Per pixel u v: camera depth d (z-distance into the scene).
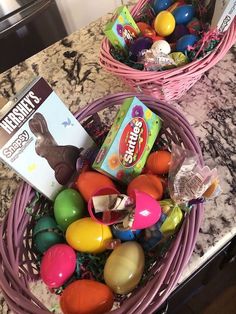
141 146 0.35
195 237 0.28
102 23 0.54
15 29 0.65
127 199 0.30
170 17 0.43
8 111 0.30
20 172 0.32
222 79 0.44
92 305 0.28
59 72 0.50
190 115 0.42
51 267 0.30
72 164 0.36
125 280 0.28
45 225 0.33
